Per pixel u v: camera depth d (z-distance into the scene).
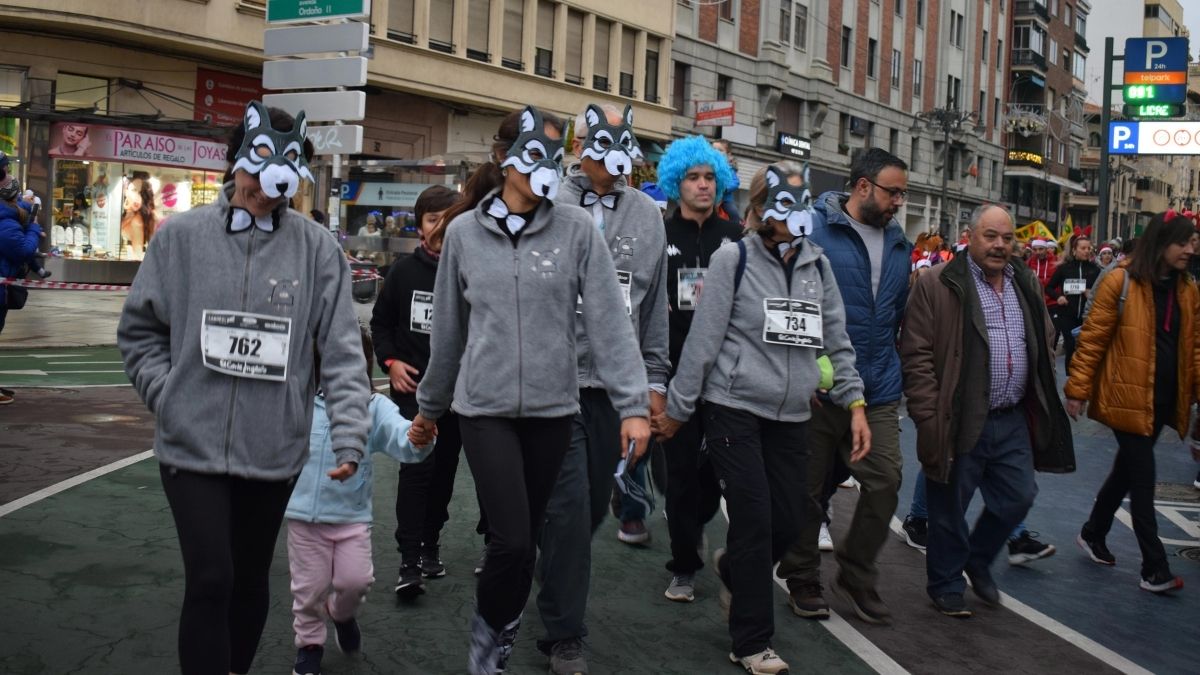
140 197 23.31
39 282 10.20
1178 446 10.91
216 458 3.21
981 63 58.06
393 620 4.77
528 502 3.79
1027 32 62.19
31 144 21.84
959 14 55.00
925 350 5.31
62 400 10.16
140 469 7.37
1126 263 6.01
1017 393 5.39
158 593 4.91
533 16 29.98
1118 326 5.98
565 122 3.84
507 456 3.75
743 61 37.72
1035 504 8.09
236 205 3.30
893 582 5.91
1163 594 5.94
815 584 5.19
